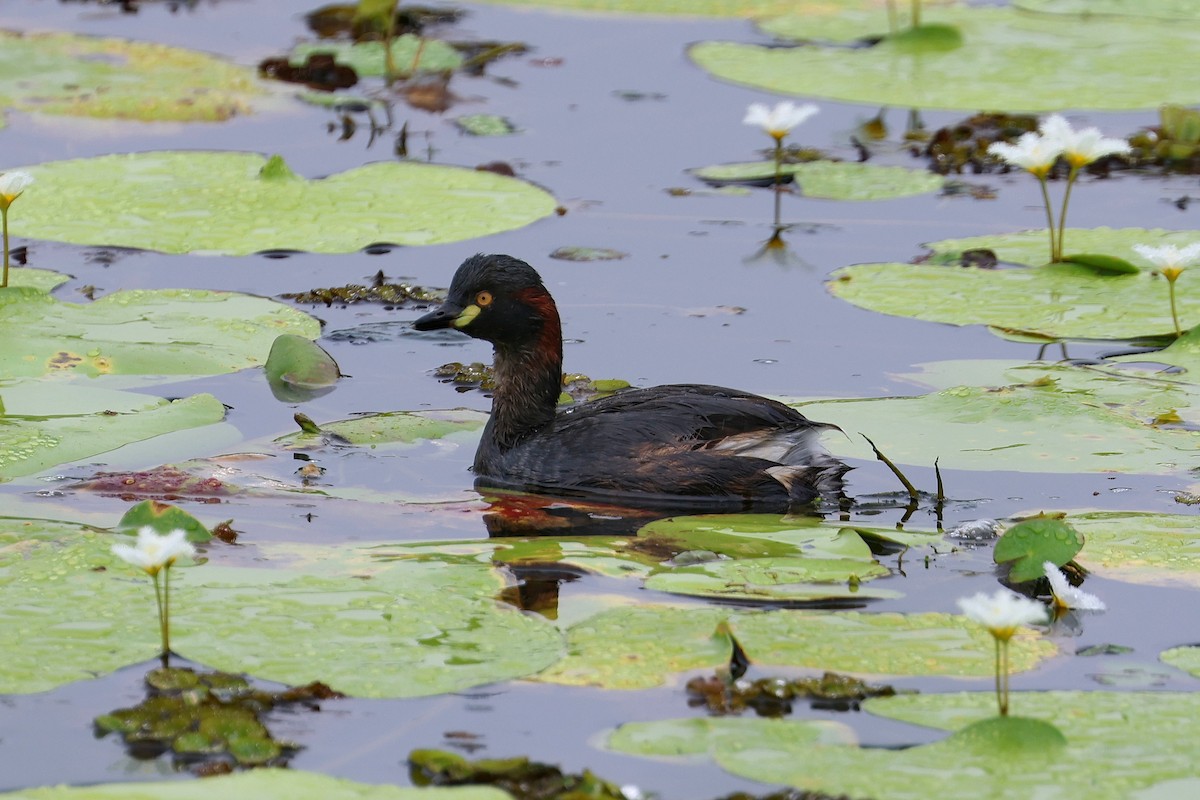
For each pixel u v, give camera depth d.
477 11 28.77
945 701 7.94
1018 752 7.36
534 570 9.90
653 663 8.45
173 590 9.23
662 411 12.03
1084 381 13.34
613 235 17.92
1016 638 8.80
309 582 9.44
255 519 10.78
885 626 8.97
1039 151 16.08
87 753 7.60
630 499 11.66
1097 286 15.65
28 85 22.98
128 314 14.90
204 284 16.23
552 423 12.31
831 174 19.94
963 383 13.48
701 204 19.05
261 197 18.00
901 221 18.47
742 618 9.02
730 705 8.03
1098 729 7.61
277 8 28.72
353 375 14.05
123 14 27.97
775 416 11.98
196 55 25.12
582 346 14.73
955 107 21.95
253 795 6.92
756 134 21.81
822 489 11.58
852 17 27.83
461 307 12.40
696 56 25.00
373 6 24.33
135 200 17.77
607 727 7.85
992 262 16.58
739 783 7.28
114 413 12.61
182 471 11.56
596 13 28.91
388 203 17.89
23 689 7.93
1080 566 9.91
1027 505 11.16
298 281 16.47
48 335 14.23
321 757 7.60
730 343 14.81
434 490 11.64
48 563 9.57
